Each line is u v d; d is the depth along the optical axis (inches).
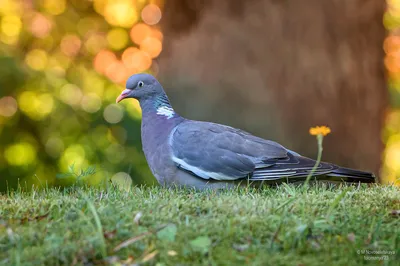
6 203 290.8
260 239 229.9
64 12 730.8
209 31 566.9
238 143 361.7
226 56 560.1
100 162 670.5
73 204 276.7
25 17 714.2
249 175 356.5
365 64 563.2
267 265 211.0
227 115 556.4
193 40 573.0
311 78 551.2
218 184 361.7
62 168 684.1
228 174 357.4
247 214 255.6
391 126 835.4
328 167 354.9
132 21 751.1
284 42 552.4
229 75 558.6
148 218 248.8
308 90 551.2
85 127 696.4
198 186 364.2
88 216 249.6
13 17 714.8
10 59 652.1
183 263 211.9
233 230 232.1
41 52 732.0
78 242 222.2
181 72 574.2
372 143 573.9
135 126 679.1
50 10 728.3
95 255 215.3
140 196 311.3
